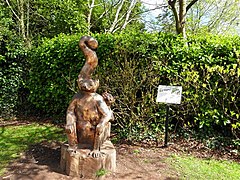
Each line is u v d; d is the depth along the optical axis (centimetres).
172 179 385
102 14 1398
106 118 398
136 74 596
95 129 405
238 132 549
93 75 618
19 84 798
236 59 532
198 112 566
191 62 571
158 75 584
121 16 1454
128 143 542
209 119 551
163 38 606
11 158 450
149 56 594
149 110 578
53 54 720
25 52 802
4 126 678
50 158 450
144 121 582
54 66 718
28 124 699
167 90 513
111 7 1377
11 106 788
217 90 550
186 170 417
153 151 499
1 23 822
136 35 619
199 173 409
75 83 682
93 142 406
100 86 610
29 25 1239
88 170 376
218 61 555
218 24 1483
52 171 396
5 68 794
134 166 426
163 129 585
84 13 1420
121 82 588
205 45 589
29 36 1183
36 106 775
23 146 514
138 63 590
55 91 728
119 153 484
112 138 570
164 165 434
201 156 485
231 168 436
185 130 574
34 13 1217
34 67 769
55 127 666
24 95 815
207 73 549
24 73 807
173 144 537
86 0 1394
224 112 532
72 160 379
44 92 756
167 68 575
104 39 642
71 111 410
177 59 580
